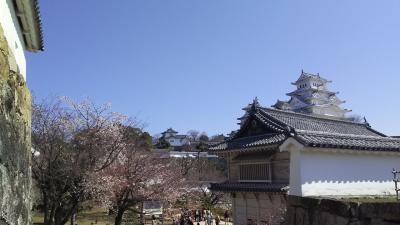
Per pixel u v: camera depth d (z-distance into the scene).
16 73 8.78
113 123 20.22
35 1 9.27
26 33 10.72
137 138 24.50
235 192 22.44
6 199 7.21
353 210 5.70
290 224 8.24
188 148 75.62
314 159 10.45
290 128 19.28
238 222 22.66
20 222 8.64
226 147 23.56
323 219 6.59
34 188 18.14
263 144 20.28
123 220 29.44
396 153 12.12
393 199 7.76
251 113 24.11
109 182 18.84
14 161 8.04
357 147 11.04
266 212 20.53
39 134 16.88
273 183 20.03
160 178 23.47
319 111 63.75
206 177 48.94
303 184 10.01
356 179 11.02
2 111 7.23
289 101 68.00
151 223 29.17
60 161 16.75
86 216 31.80
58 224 16.64
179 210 31.61
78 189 16.39
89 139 17.89
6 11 8.34
